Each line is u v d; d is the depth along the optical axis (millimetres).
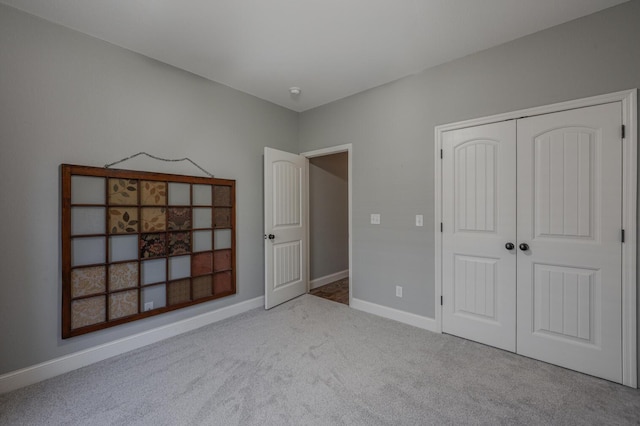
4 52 1851
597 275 1956
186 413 1630
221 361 2176
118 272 2303
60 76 2055
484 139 2398
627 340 1858
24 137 1922
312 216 4121
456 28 2123
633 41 1821
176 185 2662
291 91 3162
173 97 2658
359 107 3238
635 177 1819
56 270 2047
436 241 2658
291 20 2031
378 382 1908
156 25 2078
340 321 2934
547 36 2119
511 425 1539
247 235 3277
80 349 2133
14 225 1892
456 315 2574
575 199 2021
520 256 2242
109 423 1562
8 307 1872
